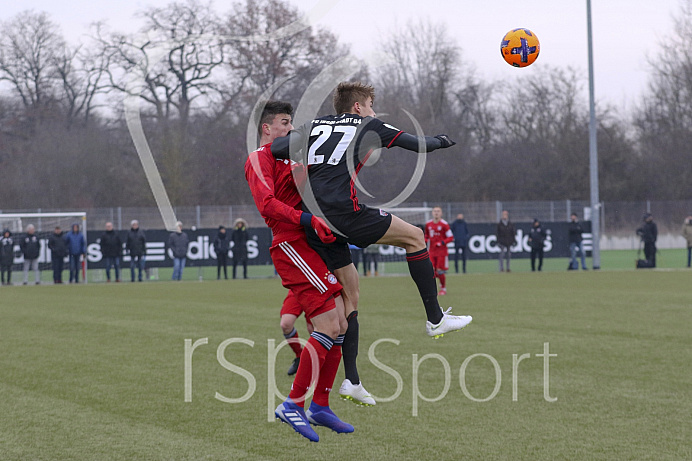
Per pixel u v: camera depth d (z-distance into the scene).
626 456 10.12
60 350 19.25
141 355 18.41
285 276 11.20
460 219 52.72
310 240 11.09
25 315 27.80
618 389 14.16
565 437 11.06
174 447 10.79
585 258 61.97
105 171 80.94
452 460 10.07
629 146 102.50
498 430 11.52
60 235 48.25
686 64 100.50
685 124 101.75
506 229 53.91
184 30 53.41
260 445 10.90
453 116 91.56
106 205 80.62
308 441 11.10
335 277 11.22
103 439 11.19
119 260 49.97
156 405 13.30
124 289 41.91
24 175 80.62
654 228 55.56
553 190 98.62
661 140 102.38
